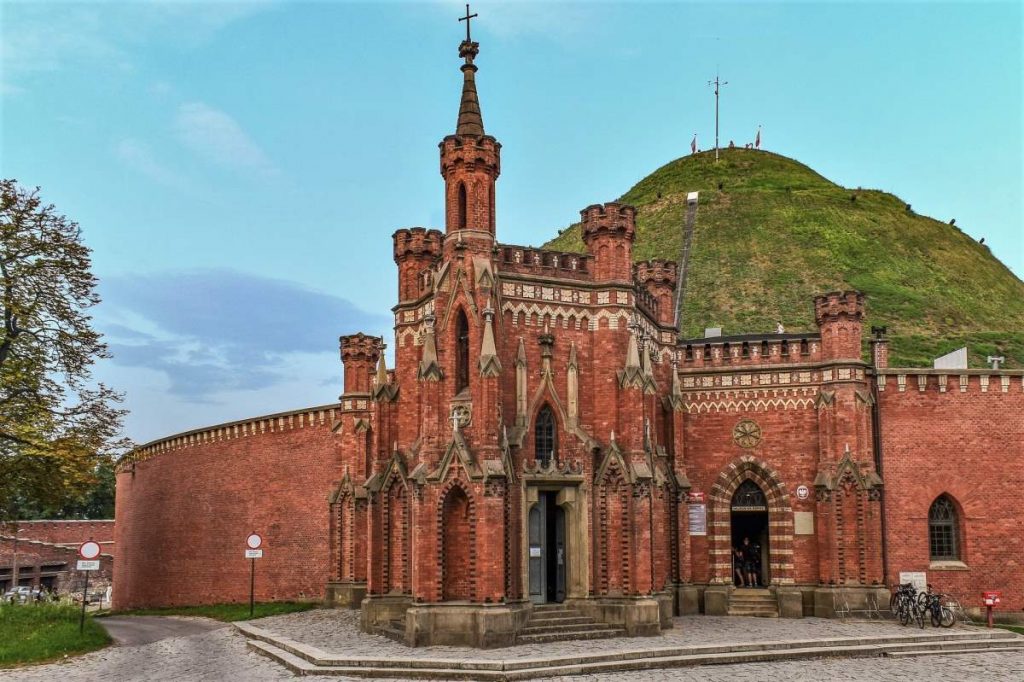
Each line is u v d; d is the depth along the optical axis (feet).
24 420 187.73
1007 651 133.39
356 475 205.46
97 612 289.53
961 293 412.57
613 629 138.10
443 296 142.51
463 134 147.54
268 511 238.48
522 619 133.69
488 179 146.20
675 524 178.09
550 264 152.87
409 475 148.87
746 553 190.70
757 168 566.77
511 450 140.77
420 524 133.49
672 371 183.11
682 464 180.34
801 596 175.94
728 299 400.06
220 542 253.65
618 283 153.58
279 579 232.32
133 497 315.58
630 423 147.43
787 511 181.27
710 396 189.06
